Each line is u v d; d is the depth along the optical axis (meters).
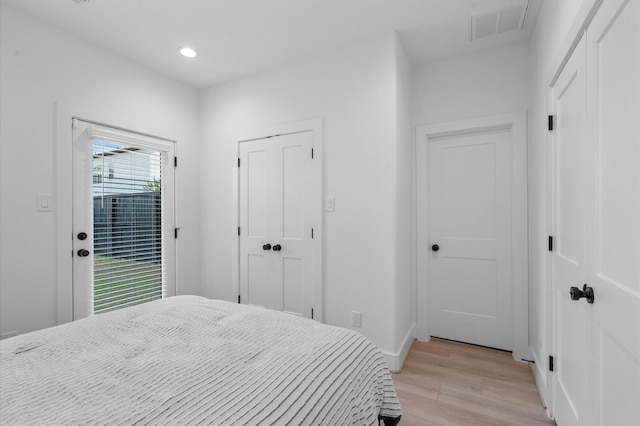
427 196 2.69
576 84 1.26
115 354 1.01
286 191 2.65
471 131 2.55
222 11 1.99
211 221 3.10
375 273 2.23
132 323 1.31
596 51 1.04
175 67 2.72
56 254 2.11
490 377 2.04
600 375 1.03
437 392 1.87
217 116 3.07
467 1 1.88
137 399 0.77
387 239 2.19
